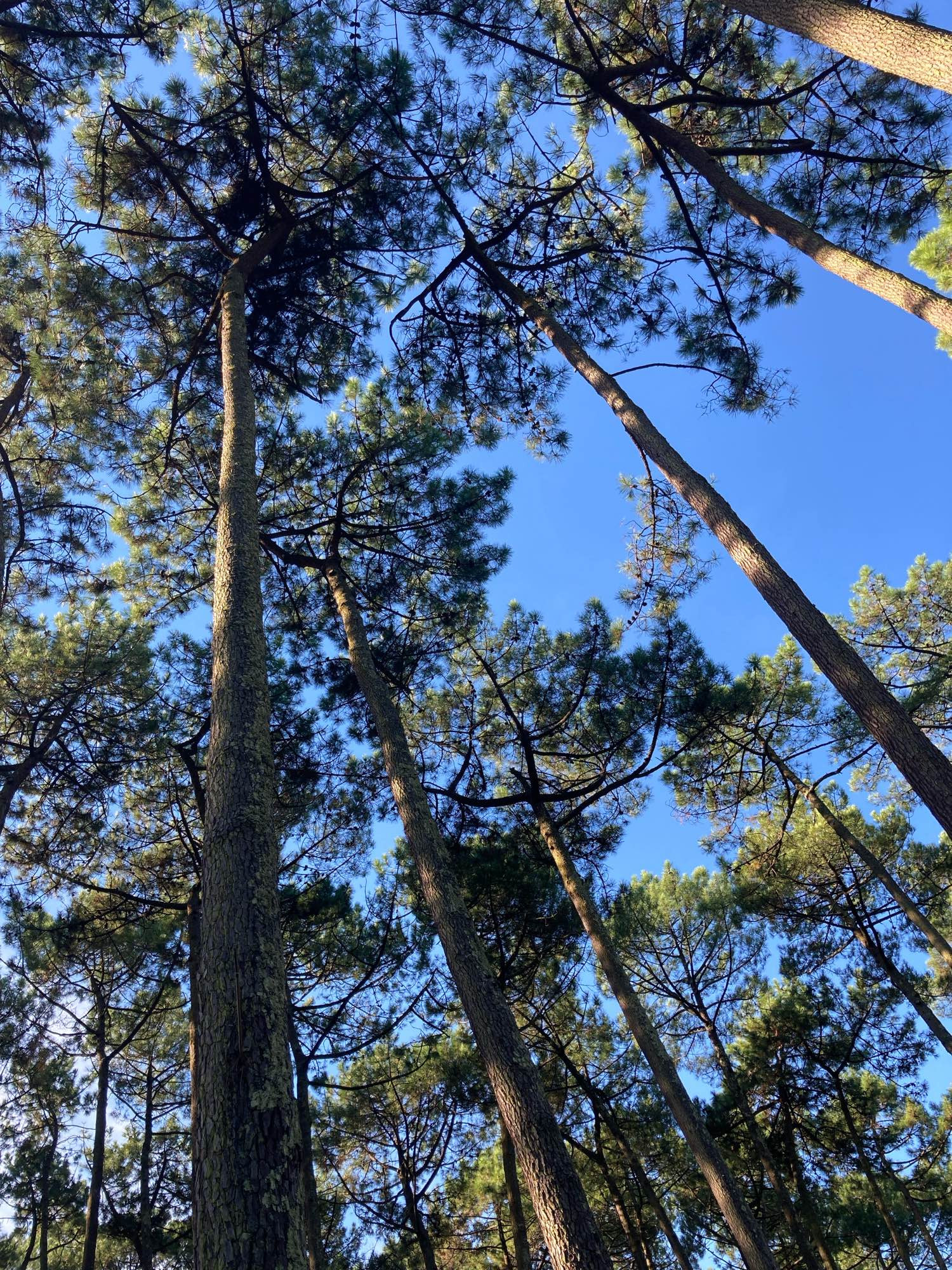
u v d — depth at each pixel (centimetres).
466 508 938
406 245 931
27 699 860
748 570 608
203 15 830
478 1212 1367
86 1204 1226
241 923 344
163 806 981
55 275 859
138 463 962
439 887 618
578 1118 1159
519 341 994
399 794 686
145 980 1044
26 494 1059
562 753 1000
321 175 923
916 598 1380
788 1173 1227
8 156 845
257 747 428
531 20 859
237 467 618
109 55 809
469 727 1030
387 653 989
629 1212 1239
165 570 1024
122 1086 1185
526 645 1047
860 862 1292
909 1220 1257
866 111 866
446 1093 1095
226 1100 288
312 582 1005
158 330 939
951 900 1270
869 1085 1253
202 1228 261
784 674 1226
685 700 925
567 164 963
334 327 978
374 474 958
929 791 474
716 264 945
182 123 841
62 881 969
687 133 927
